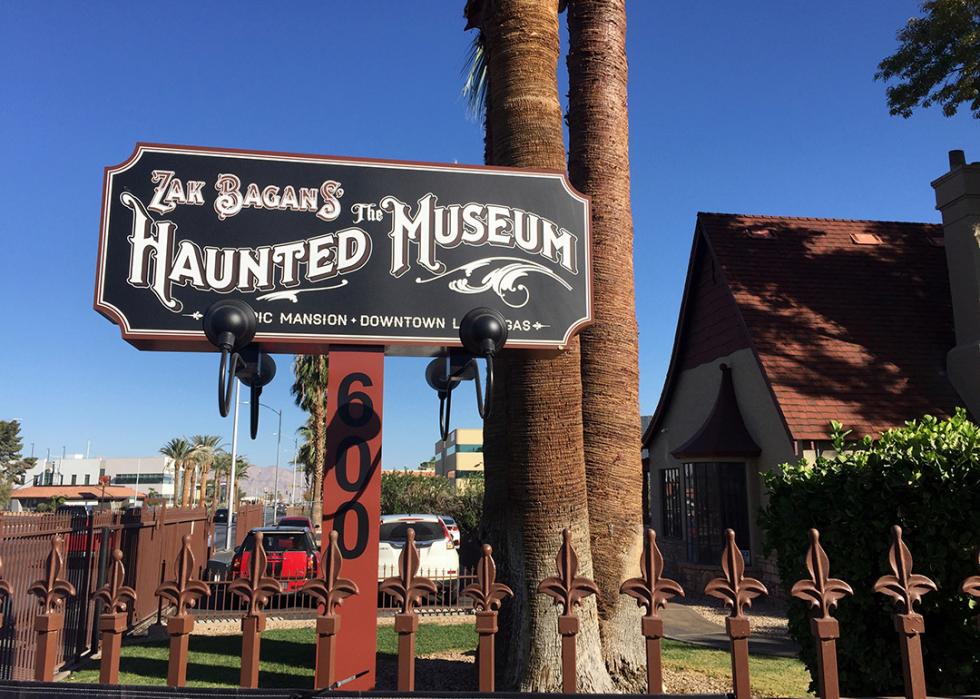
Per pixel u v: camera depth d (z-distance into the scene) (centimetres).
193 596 285
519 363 600
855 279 1484
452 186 534
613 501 676
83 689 275
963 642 405
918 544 416
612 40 789
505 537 618
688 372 1650
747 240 1546
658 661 277
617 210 755
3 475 8562
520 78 638
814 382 1255
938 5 1291
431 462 8306
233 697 271
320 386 3609
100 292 480
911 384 1277
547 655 560
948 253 1344
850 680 443
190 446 8356
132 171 497
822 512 463
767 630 980
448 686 655
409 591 285
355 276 509
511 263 532
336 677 460
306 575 1241
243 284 494
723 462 1373
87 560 839
